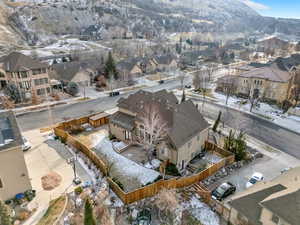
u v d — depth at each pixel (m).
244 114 42.50
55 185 21.22
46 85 49.94
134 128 29.53
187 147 25.64
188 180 21.66
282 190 15.61
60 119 38.41
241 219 16.39
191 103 30.86
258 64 64.25
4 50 83.56
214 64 96.69
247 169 25.52
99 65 68.75
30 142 29.70
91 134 33.34
